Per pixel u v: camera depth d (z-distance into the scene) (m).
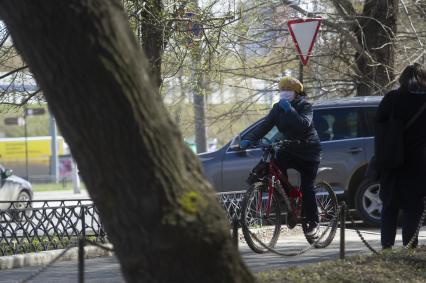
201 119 36.06
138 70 6.82
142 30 19.70
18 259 16.50
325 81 31.91
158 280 7.00
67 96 6.69
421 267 11.64
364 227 22.08
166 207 6.91
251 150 21.95
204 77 24.17
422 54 30.25
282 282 10.30
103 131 6.71
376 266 11.52
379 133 13.59
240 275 7.27
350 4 29.56
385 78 29.44
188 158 7.18
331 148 21.77
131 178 6.81
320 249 17.16
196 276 7.02
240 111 33.59
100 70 6.61
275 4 28.98
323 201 16.95
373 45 29.39
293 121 15.09
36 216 18.12
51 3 6.56
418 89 13.41
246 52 27.80
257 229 15.66
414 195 13.54
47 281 13.88
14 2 6.64
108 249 9.23
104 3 6.70
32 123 98.81
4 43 19.11
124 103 6.69
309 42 24.61
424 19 31.95
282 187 15.61
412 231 13.70
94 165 6.84
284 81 15.45
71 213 18.55
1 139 72.56
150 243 6.93
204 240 7.02
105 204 6.94
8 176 30.38
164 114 7.02
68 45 6.59
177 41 20.81
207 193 7.17
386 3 29.20
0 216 17.53
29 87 19.86
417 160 13.49
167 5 20.45
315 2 30.41
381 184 13.80
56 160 70.31
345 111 22.06
